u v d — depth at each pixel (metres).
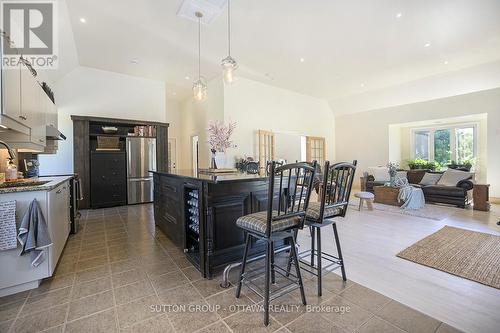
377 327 1.49
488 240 3.04
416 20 3.60
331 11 3.41
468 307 1.69
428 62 5.16
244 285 2.00
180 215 2.70
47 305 1.74
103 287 1.99
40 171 4.86
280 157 7.52
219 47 4.54
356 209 4.97
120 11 3.45
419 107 6.79
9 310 1.68
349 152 8.64
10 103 1.97
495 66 5.09
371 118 8.00
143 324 1.53
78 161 5.03
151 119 6.20
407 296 1.83
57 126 4.70
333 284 2.01
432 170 6.68
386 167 7.11
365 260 2.49
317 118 8.39
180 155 8.95
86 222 4.05
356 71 5.72
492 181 5.64
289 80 6.44
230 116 6.18
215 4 3.28
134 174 5.58
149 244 2.99
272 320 1.56
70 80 5.19
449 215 4.40
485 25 3.73
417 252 2.67
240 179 2.16
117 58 4.98
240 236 2.32
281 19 3.61
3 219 1.80
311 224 1.92
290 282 2.04
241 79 6.36
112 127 5.48
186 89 7.28
